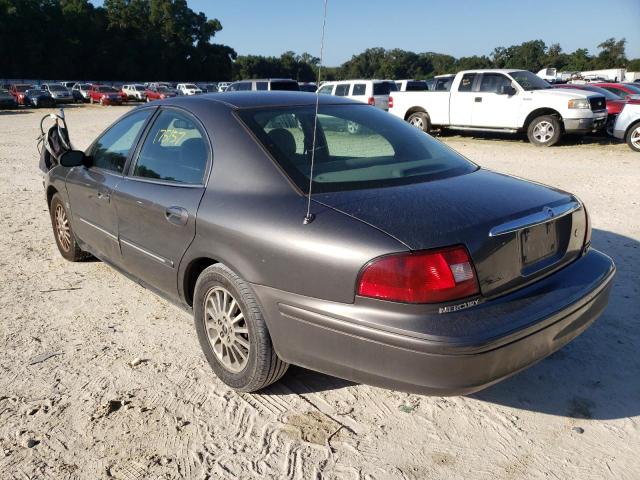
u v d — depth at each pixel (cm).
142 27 8681
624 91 1842
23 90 4181
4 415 291
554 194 296
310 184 275
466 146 1455
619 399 300
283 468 253
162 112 370
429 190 278
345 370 251
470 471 250
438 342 224
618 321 382
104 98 4272
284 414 291
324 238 248
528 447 264
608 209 689
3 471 252
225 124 314
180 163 334
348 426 282
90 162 436
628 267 479
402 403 300
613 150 1312
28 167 1122
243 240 275
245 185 290
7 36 7175
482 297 240
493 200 270
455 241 235
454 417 288
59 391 312
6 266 511
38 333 380
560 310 253
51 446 268
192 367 337
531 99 1409
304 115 330
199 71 9162
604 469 249
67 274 490
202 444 269
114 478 248
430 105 1605
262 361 282
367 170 297
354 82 2016
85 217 438
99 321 398
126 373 330
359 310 239
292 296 259
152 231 342
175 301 350
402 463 255
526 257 260
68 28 7762
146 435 276
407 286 229
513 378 320
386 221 245
